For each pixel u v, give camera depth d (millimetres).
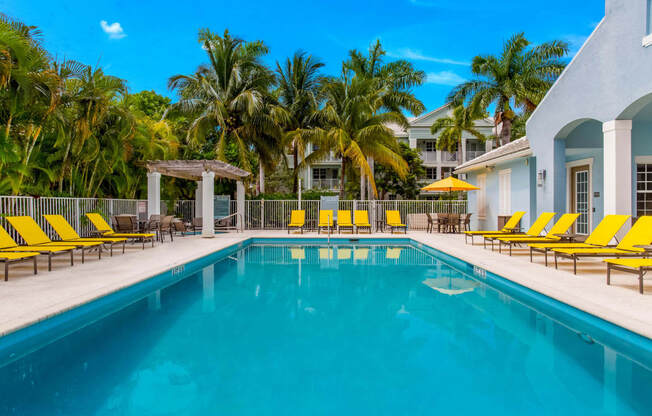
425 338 3949
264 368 3238
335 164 34000
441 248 10023
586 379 3047
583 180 11219
